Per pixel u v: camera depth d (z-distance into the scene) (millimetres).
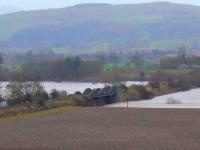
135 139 144750
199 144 134250
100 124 186125
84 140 143500
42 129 170875
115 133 159000
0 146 133000
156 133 158250
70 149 128000
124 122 192375
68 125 183125
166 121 194250
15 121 197375
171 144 134500
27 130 168125
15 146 132875
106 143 137500
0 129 171250
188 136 150500
